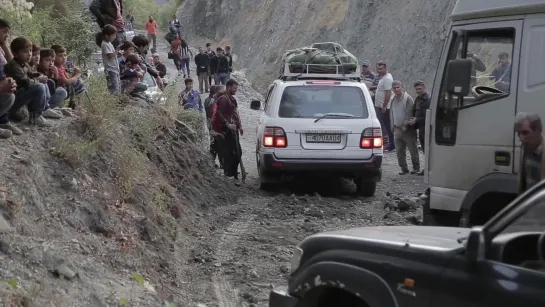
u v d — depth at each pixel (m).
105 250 7.26
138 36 14.26
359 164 13.25
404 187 15.03
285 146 13.23
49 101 9.34
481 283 3.94
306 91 13.66
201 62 33.28
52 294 5.85
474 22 8.38
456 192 8.55
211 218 11.38
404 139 16.58
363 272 4.55
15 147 7.71
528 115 7.06
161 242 8.67
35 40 12.16
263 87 56.34
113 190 8.55
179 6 83.38
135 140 10.43
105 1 13.75
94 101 9.36
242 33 70.62
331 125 13.24
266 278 8.55
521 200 4.09
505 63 8.01
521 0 7.80
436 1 43.09
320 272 4.82
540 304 3.65
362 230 5.17
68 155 8.06
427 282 4.21
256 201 13.01
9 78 7.73
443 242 4.53
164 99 14.08
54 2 15.41
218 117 14.41
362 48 48.12
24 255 6.17
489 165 8.15
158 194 9.59
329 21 54.56
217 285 8.19
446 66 8.67
